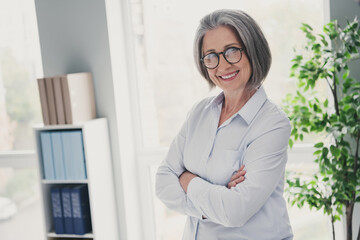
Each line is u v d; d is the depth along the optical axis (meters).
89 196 2.63
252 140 1.61
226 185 1.67
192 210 1.73
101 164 2.72
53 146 2.63
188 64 2.89
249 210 1.54
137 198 3.05
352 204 2.18
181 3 2.84
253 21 1.62
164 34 2.90
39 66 3.16
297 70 2.47
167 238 3.12
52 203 2.71
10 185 3.31
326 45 2.11
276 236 1.61
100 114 2.82
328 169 2.20
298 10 2.62
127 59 2.96
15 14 3.13
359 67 2.33
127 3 2.89
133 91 2.97
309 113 2.17
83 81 2.68
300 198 2.22
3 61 3.19
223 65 1.63
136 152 3.03
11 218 3.33
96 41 2.76
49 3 2.80
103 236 2.73
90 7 2.74
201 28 1.67
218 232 1.67
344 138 2.38
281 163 1.58
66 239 2.83
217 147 1.69
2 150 3.29
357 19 2.29
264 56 1.64
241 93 1.69
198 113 1.85
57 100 2.58
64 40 2.81
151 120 3.01
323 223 2.72
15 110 3.23
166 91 2.96
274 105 1.64
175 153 1.88
